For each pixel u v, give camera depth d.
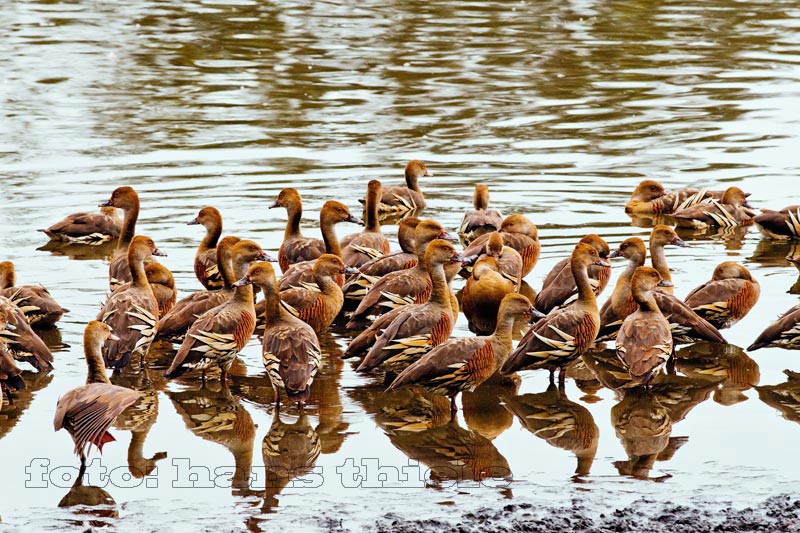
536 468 12.44
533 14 44.47
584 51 38.34
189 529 10.89
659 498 11.47
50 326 17.19
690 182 25.27
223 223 22.55
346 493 11.82
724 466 12.36
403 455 12.89
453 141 28.58
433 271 15.77
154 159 26.78
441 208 24.17
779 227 21.98
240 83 34.09
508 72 35.59
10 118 29.83
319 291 17.16
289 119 30.42
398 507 11.37
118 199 20.44
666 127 29.70
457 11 45.06
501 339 14.74
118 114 30.59
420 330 15.34
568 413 14.25
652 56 37.62
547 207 23.62
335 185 25.16
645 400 14.61
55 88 33.12
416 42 39.72
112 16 43.97
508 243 19.75
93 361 13.38
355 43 39.56
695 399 14.60
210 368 16.08
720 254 21.08
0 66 35.50
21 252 21.19
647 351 14.70
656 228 18.20
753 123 30.03
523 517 10.97
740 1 46.41
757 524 10.71
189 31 41.41
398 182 25.47
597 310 15.27
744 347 16.45
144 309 15.72
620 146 28.09
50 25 42.16
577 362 16.28
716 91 33.31
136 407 14.45
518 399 14.80
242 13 44.62
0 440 13.17
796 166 26.39
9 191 24.23
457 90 33.44
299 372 14.09
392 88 33.62
